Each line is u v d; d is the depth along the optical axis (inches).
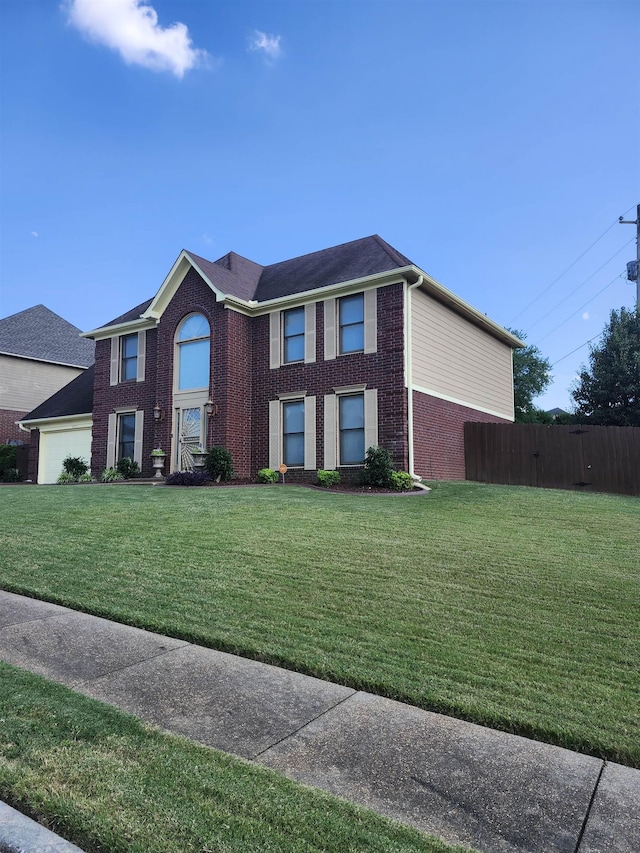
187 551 298.5
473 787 112.3
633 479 604.7
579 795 110.5
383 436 594.9
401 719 141.6
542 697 150.7
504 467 669.9
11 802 104.7
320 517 389.1
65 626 204.2
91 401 904.9
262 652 178.5
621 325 953.5
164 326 739.4
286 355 682.2
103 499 478.6
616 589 240.2
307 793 106.7
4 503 460.8
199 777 110.7
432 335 653.9
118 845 91.7
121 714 137.3
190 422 705.6
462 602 224.4
